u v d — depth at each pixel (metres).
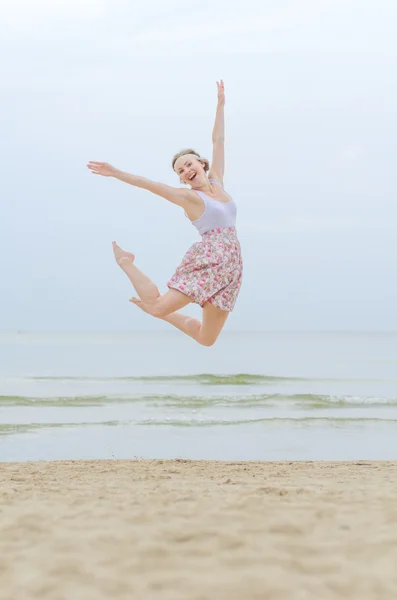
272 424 13.17
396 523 3.69
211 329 4.83
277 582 2.83
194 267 4.74
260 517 3.82
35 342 76.00
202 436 11.67
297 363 35.00
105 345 64.88
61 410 15.13
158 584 2.83
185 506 4.23
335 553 3.19
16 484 5.68
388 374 26.83
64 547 3.29
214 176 5.11
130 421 13.34
